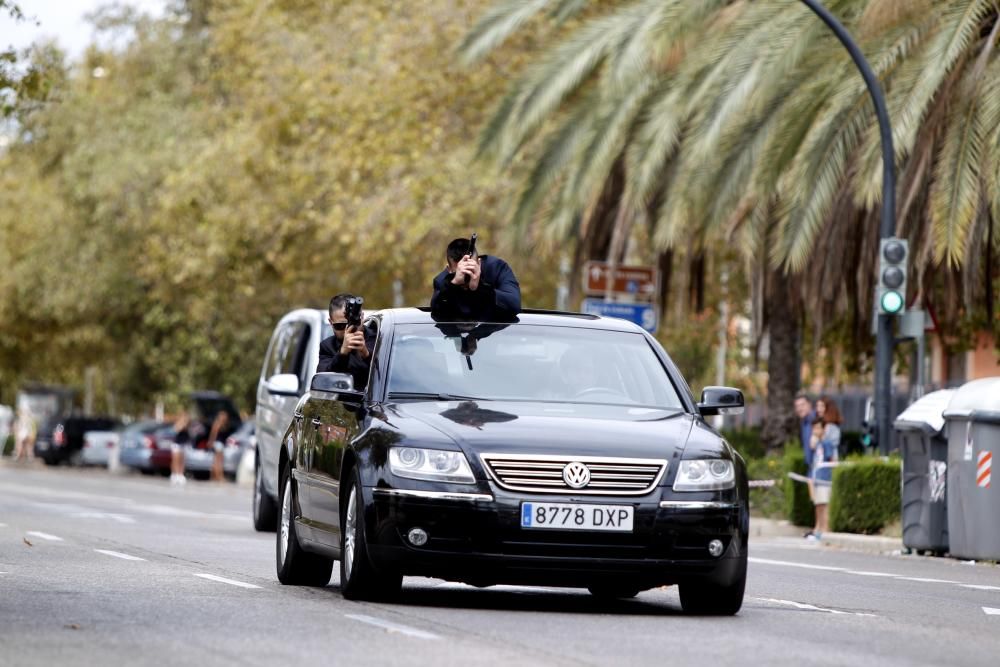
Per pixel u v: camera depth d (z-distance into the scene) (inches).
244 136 4992.6
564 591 1481.3
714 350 5802.2
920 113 2650.1
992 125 2583.7
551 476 1208.8
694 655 1010.7
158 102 6225.4
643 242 3853.3
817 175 2837.1
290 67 4707.2
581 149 3309.5
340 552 1306.6
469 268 1395.2
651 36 3085.6
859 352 3799.2
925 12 2733.8
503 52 4357.8
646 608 1326.3
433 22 4379.9
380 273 4648.1
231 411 6151.6
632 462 1218.6
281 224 4936.0
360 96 4441.4
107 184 5905.5
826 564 2122.3
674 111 3088.1
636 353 1387.8
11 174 6801.2
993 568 2231.8
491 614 1218.6
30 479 5118.1
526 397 1321.4
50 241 6412.4
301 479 1444.4
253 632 1067.3
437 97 4397.1
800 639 1126.4
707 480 1229.7
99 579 1453.0
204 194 5221.5
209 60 6309.1
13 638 1016.2
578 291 3745.1
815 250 3117.6
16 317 6850.4
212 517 2906.0
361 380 1425.9
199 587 1397.6
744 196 2999.5
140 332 6796.3
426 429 1240.2
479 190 4286.4
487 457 1211.9
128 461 6466.5
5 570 1521.9
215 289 5590.6
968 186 2608.3
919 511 2475.4
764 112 3004.4
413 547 1208.8
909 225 2942.9
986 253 3127.5
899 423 2479.1
